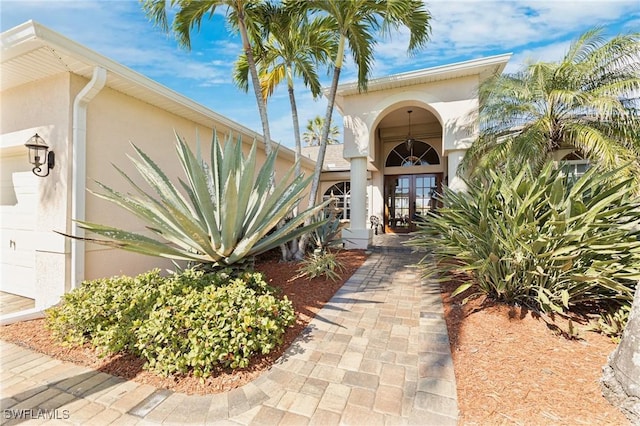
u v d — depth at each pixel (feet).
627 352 5.59
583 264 9.23
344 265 18.13
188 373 7.22
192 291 8.87
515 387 6.34
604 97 15.51
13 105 13.94
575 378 6.46
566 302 8.24
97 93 12.62
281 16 17.99
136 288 9.59
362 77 19.54
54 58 11.35
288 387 6.79
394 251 23.68
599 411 5.49
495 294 10.78
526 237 9.05
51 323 8.93
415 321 10.21
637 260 8.73
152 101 15.89
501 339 8.35
